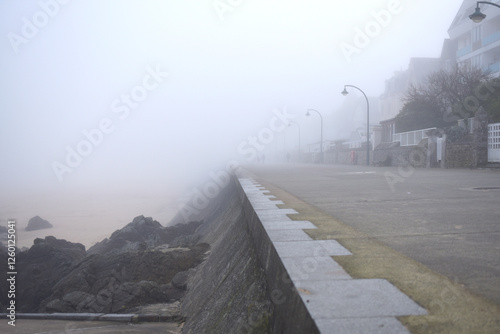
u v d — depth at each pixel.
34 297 13.92
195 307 8.25
